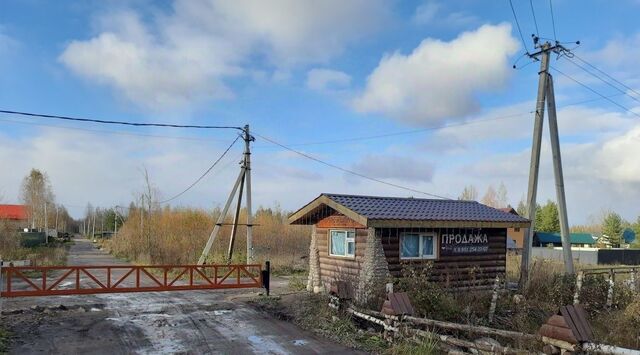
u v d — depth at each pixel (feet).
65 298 50.11
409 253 44.98
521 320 37.29
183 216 120.06
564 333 23.02
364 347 31.17
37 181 216.74
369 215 41.75
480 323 38.99
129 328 36.11
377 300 39.22
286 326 37.11
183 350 30.25
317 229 52.85
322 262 51.49
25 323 37.06
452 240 47.44
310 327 36.29
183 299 49.67
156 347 30.91
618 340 33.40
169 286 45.14
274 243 105.19
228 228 106.73
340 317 37.42
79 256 128.67
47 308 43.11
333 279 48.57
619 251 141.08
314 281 51.98
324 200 47.03
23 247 127.65
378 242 43.04
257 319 39.60
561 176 56.70
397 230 44.27
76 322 37.99
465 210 52.08
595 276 50.65
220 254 87.81
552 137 56.90
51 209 252.21
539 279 49.14
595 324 38.88
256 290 55.83
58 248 142.41
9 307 43.68
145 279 70.03
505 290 47.16
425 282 40.16
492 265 49.83
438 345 29.84
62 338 32.91
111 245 154.10
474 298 43.52
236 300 48.70
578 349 22.63
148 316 40.60
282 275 75.36
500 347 26.61
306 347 31.19
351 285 40.22
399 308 32.58
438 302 38.27
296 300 45.88
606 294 45.24
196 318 39.91
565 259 55.83
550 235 216.33
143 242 112.16
